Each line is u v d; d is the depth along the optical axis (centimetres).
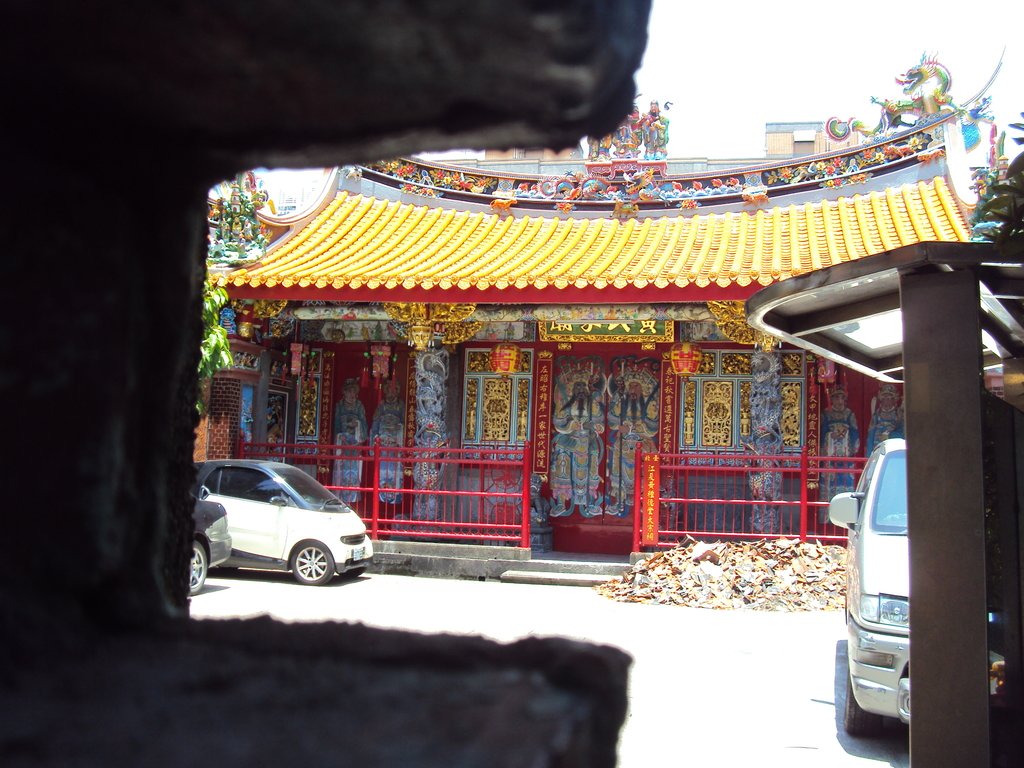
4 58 108
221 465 1414
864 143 1664
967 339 333
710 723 707
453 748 86
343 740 89
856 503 768
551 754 87
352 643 125
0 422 110
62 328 114
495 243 1680
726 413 1597
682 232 1675
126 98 117
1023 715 338
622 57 104
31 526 112
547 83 104
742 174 1711
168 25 97
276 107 117
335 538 1344
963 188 1524
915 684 329
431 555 1488
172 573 169
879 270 349
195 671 111
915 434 337
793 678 859
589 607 1224
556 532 1641
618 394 1644
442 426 1587
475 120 119
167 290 139
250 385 1600
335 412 1725
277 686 107
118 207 125
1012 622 348
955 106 1593
